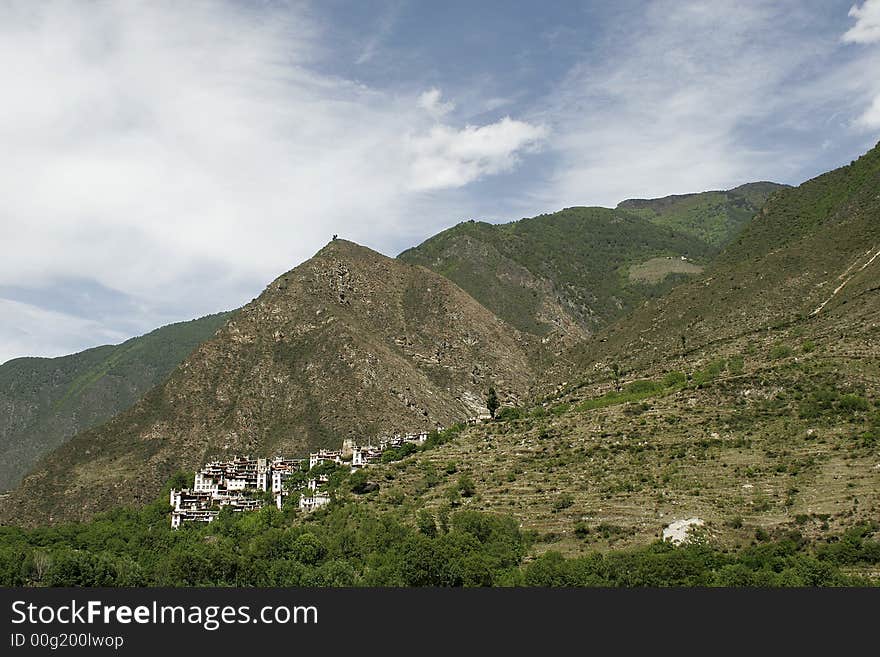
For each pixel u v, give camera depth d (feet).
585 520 624.18
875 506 553.64
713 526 574.15
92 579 569.23
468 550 575.38
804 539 542.98
